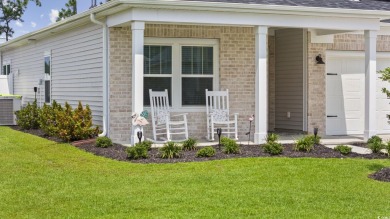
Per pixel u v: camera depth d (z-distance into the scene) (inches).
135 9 469.4
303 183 332.8
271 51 671.1
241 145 491.8
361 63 644.7
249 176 355.3
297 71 631.8
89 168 394.6
